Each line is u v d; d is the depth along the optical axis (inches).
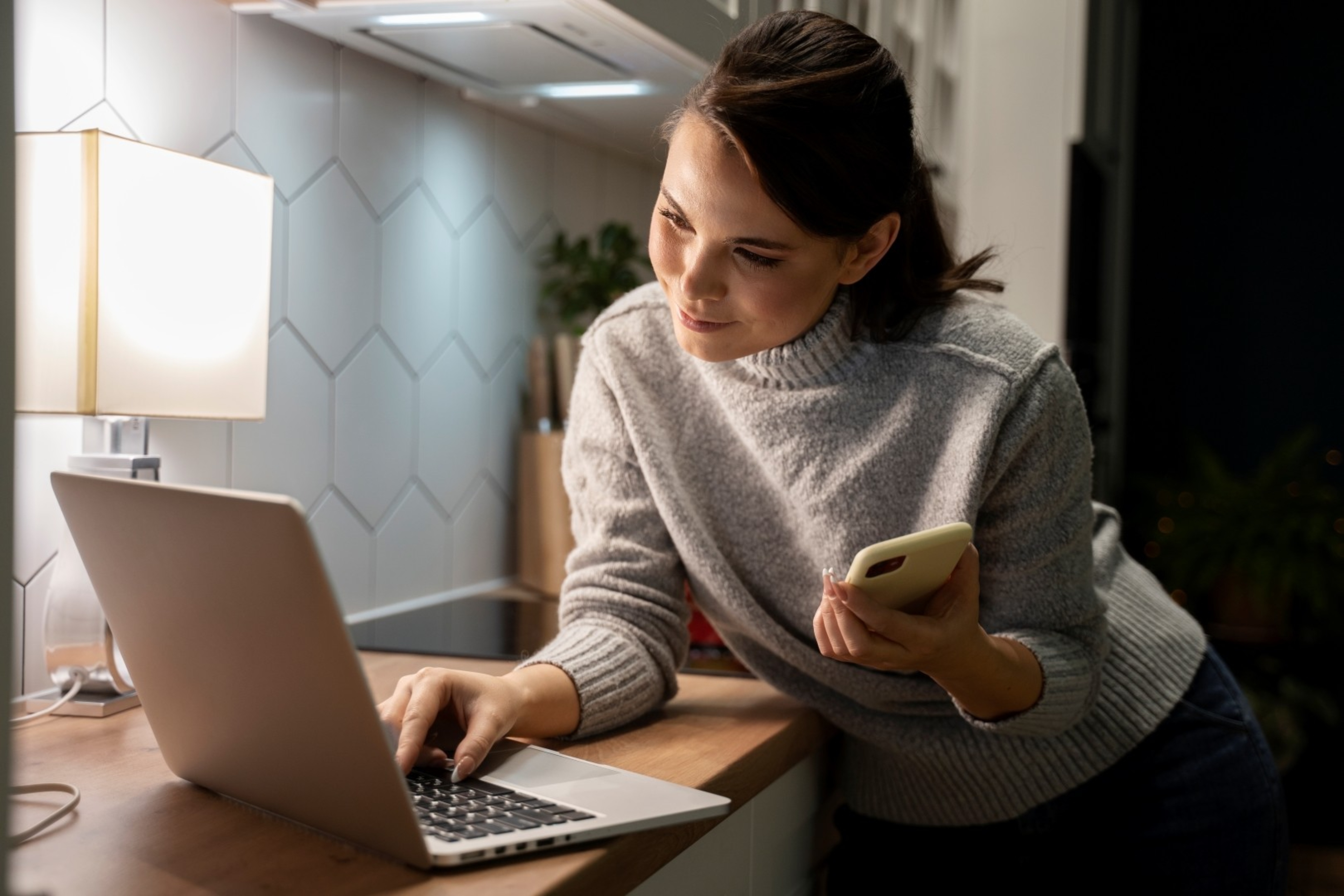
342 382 53.6
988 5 100.5
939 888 45.6
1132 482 132.6
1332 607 117.0
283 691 24.4
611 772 31.0
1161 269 136.6
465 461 63.1
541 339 67.3
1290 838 115.4
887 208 33.3
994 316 38.8
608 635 38.4
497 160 64.4
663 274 34.4
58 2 38.8
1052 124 99.4
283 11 45.8
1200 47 134.0
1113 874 44.2
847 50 32.4
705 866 34.0
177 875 24.0
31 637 39.4
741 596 40.4
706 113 30.7
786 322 33.6
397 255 56.9
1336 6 129.2
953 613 33.5
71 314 34.7
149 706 29.5
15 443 18.8
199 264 38.5
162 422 44.1
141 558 26.3
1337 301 130.6
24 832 25.9
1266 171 132.6
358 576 55.3
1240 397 134.6
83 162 34.4
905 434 38.1
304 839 26.4
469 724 31.9
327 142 51.8
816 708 42.0
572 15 43.9
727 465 41.6
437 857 24.1
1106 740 42.3
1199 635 47.0
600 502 41.9
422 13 44.8
